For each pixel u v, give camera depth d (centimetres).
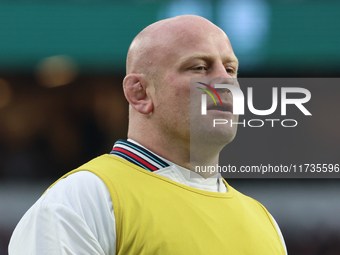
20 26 1569
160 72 441
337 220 1232
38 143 2022
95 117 1994
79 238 358
